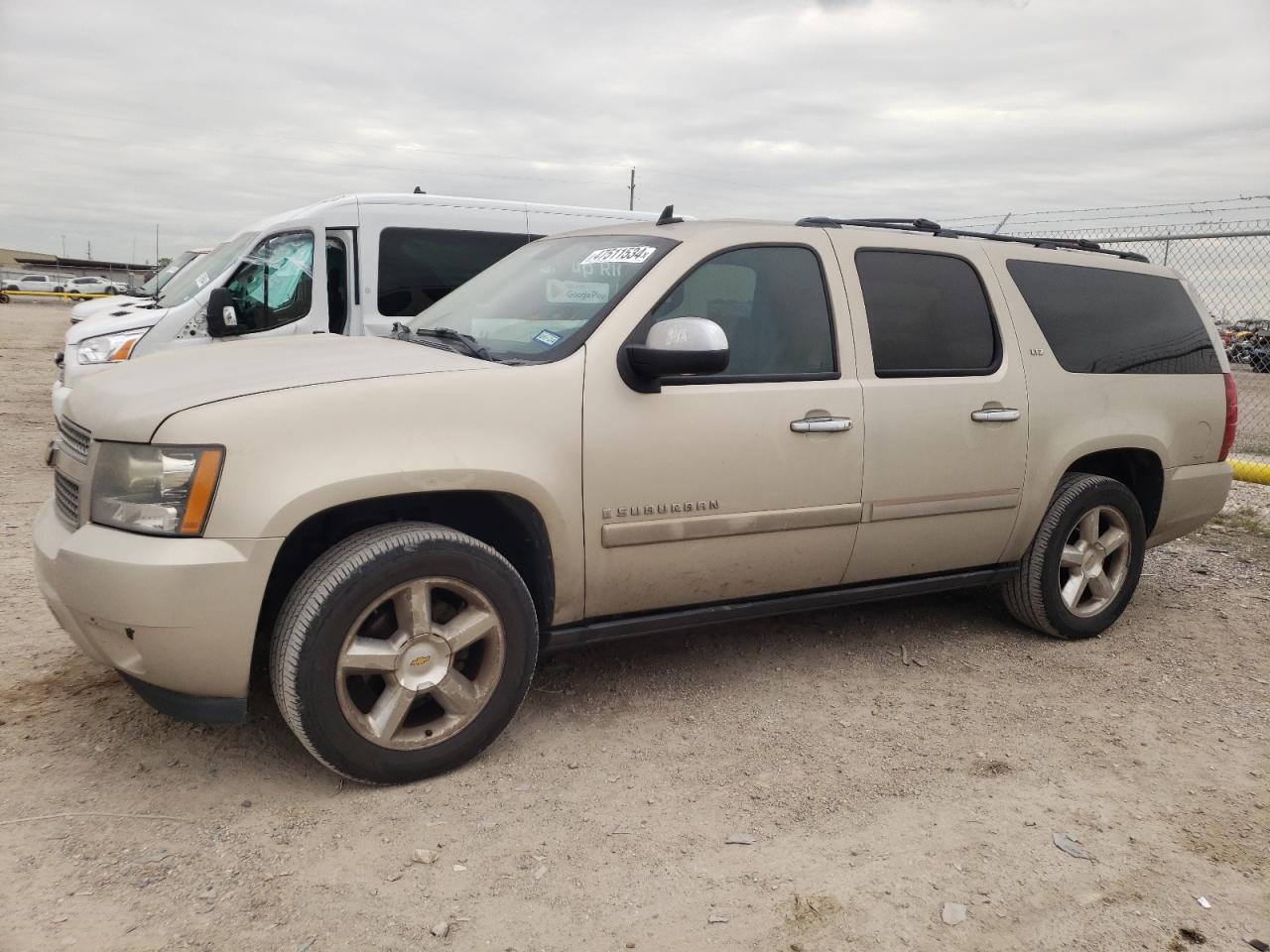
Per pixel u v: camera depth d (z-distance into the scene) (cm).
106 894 255
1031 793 327
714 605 386
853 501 395
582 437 335
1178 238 811
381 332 793
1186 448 505
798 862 283
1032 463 445
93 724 349
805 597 405
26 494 726
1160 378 496
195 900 255
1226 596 564
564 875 273
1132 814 316
